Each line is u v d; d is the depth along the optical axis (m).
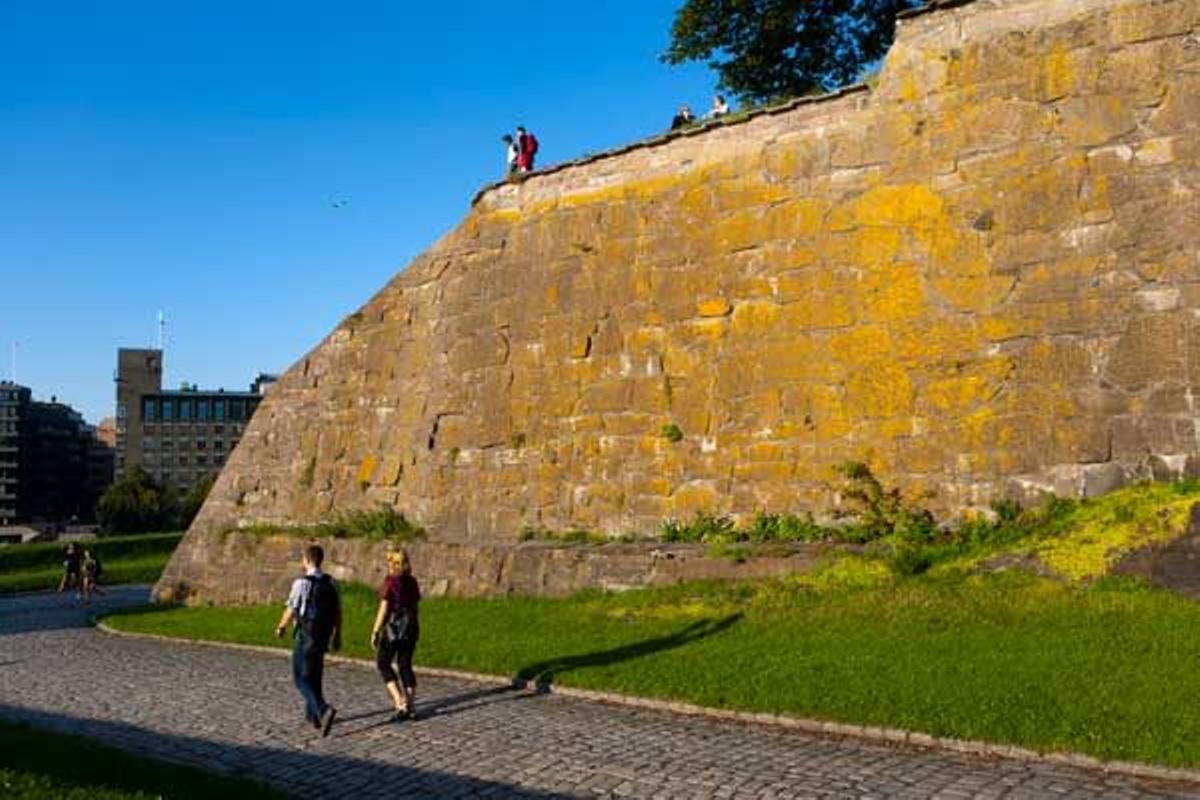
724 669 11.98
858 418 16.66
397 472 24.06
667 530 18.28
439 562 20.41
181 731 11.55
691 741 10.02
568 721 11.07
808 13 29.80
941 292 16.06
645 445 19.30
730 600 14.62
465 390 22.73
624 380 19.86
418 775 9.39
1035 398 14.93
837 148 17.62
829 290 17.30
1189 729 8.63
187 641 19.67
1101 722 9.02
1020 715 9.38
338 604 11.59
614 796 8.50
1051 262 15.08
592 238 20.92
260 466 27.33
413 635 11.80
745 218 18.59
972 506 15.23
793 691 10.88
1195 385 13.70
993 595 12.46
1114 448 14.19
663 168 20.11
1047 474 14.66
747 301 18.33
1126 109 14.77
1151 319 14.14
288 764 9.98
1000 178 15.72
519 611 16.98
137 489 101.00
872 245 16.91
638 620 14.85
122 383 151.50
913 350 16.20
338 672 14.90
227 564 26.34
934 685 10.38
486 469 21.86
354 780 9.34
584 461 20.19
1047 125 15.40
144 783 8.53
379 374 25.31
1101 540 12.74
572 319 20.92
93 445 168.75
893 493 16.05
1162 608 11.37
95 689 14.68
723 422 18.31
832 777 8.67
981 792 8.10
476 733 10.77
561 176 21.89
